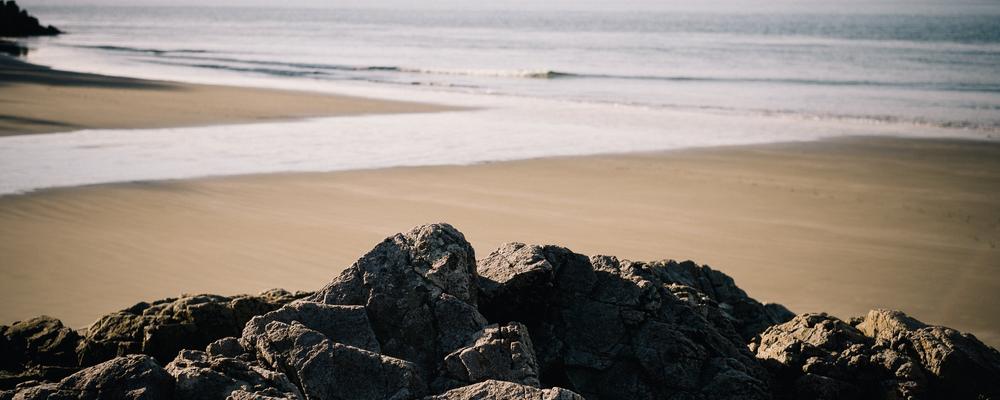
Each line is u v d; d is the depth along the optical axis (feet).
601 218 84.69
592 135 142.00
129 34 485.97
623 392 29.14
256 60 309.22
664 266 43.11
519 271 31.17
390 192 92.84
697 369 29.50
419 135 136.77
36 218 75.77
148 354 31.45
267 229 75.25
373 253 29.22
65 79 199.41
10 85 181.37
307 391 23.00
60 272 60.70
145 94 179.22
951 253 75.31
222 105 166.71
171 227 74.64
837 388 30.01
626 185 101.19
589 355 30.27
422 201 89.10
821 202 95.40
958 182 109.91
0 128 126.62
